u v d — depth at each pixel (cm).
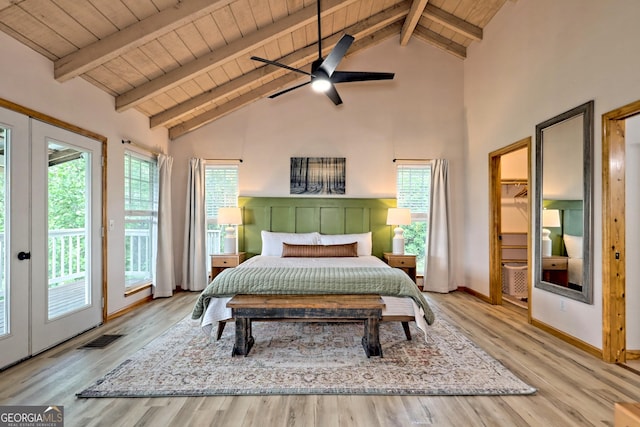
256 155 514
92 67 285
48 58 275
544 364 251
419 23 499
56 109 285
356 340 299
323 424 178
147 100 400
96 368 240
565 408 193
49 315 278
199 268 488
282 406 194
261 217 511
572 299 293
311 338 303
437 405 196
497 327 339
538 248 340
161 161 455
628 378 229
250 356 262
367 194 516
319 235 487
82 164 322
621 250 256
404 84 517
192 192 492
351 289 284
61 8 236
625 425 115
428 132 516
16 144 247
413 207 525
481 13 432
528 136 361
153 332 319
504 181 511
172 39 314
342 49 267
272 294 283
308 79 508
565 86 305
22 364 247
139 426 175
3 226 240
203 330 293
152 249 454
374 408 192
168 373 232
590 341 274
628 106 240
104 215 348
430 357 261
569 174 299
